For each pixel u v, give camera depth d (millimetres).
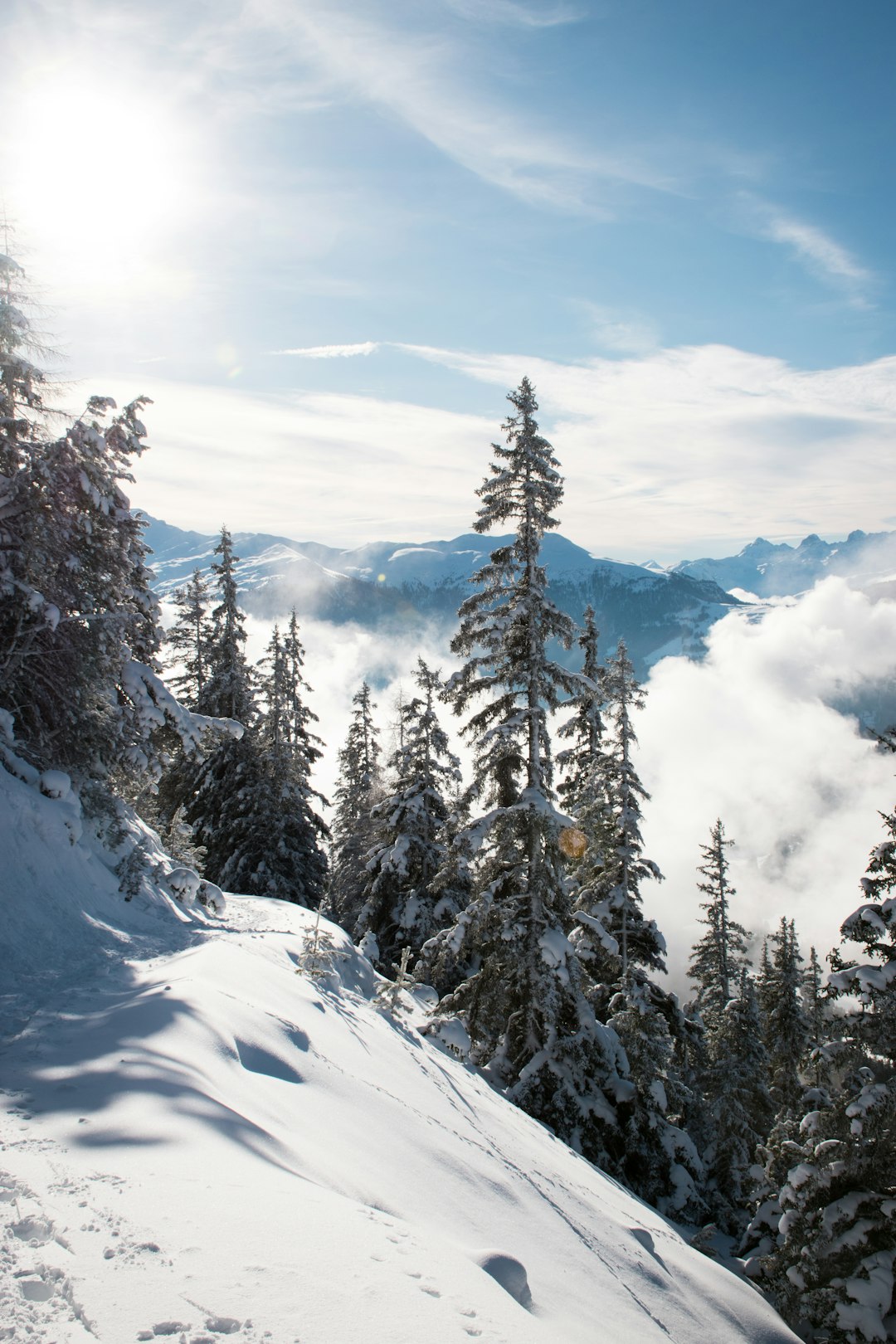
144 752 17984
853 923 13531
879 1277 12539
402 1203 6332
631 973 20391
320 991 13164
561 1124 16750
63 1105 5535
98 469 16578
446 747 29469
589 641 24922
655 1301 8477
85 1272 3439
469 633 17312
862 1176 13516
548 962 17516
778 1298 13602
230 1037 8023
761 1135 25188
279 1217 4414
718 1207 22781
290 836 33188
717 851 30078
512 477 17078
